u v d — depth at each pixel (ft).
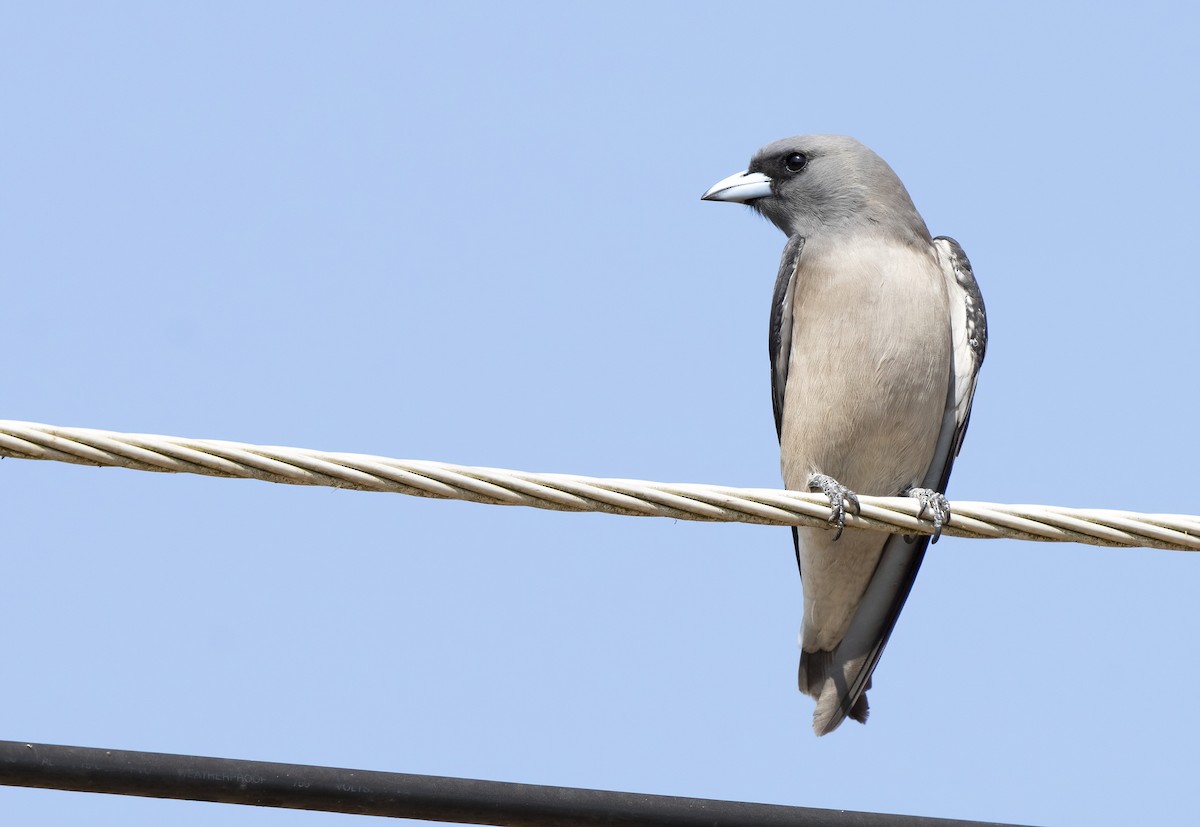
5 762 23.41
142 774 24.02
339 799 24.84
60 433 24.25
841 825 26.58
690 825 26.11
